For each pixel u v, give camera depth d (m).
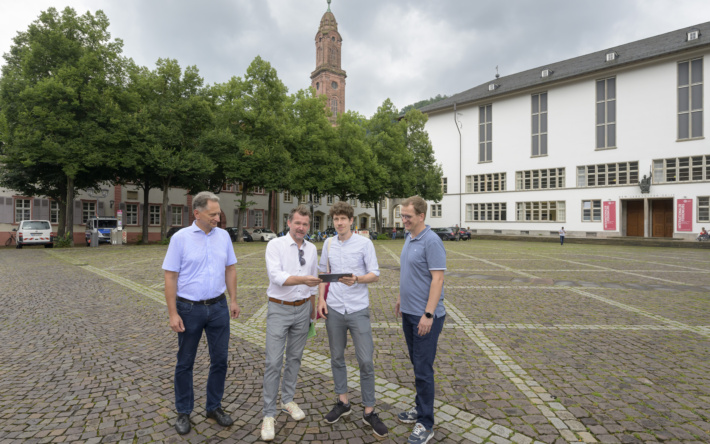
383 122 41.56
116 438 3.08
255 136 30.03
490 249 26.00
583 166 41.53
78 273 12.52
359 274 3.29
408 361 4.79
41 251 21.48
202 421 3.35
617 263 16.69
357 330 3.24
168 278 3.09
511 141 46.91
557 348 5.28
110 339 5.64
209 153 27.84
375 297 8.84
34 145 21.92
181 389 3.18
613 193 39.28
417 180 41.69
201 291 3.16
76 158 22.77
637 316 7.07
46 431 3.17
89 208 34.06
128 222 35.91
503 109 47.62
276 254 3.23
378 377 4.30
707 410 3.53
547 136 44.06
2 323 6.50
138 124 24.62
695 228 34.81
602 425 3.27
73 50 23.39
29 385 4.07
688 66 35.38
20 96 21.88
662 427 3.23
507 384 4.10
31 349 5.21
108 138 23.48
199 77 28.09
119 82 25.34
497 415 3.44
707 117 34.41
